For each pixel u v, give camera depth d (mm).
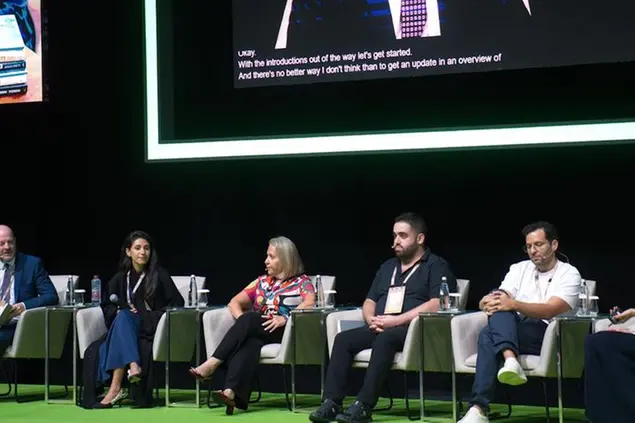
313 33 6648
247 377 5953
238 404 5961
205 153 6934
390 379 6695
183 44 7000
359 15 6547
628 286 6098
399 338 5617
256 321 6047
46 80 7297
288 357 5980
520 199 6340
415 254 6016
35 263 6816
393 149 6504
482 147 6305
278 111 6809
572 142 6109
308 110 6738
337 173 6773
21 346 6434
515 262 6336
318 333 6109
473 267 6441
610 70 6062
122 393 6324
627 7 6008
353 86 6625
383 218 6668
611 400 4812
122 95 7254
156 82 7027
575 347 5348
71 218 7355
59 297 6953
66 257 7367
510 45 6227
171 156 7012
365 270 6707
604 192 6148
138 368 6211
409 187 6602
